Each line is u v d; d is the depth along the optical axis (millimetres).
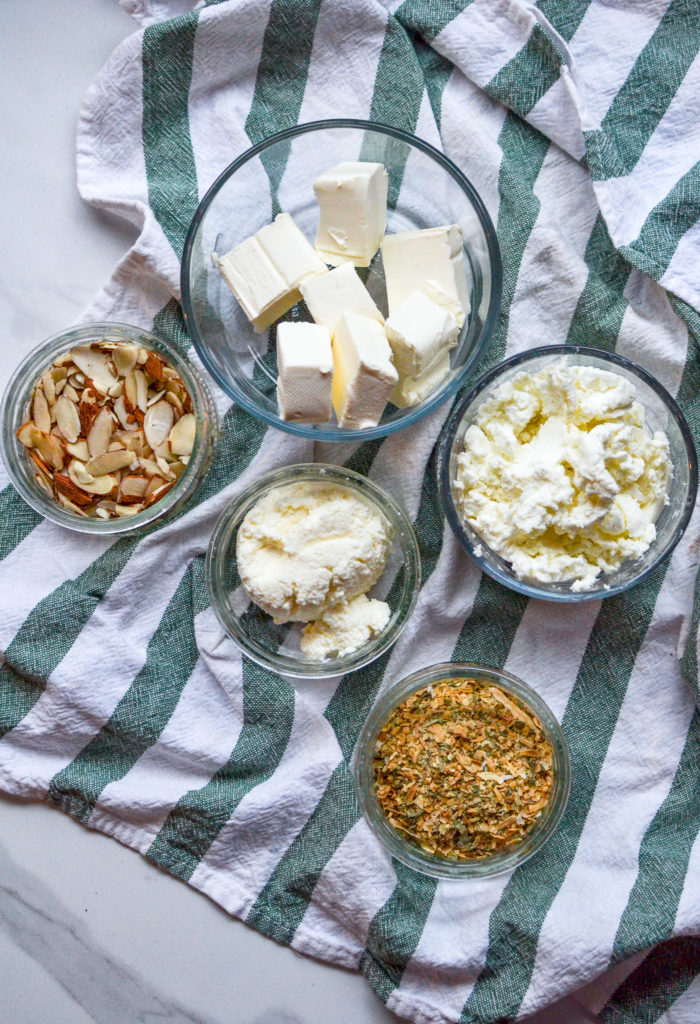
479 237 1144
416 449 1190
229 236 1201
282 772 1210
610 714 1199
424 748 1150
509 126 1192
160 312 1213
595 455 1048
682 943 1178
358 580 1160
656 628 1179
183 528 1205
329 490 1179
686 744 1184
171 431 1193
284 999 1214
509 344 1189
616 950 1132
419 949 1155
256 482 1184
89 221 1225
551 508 1072
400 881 1185
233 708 1211
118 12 1211
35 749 1228
